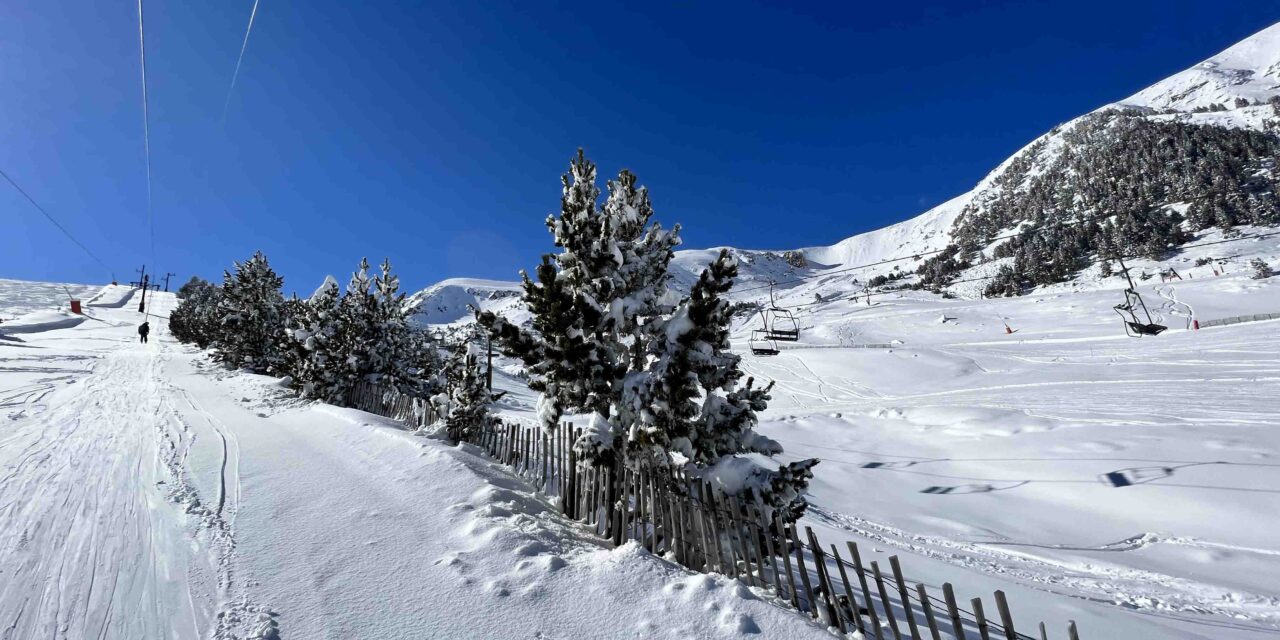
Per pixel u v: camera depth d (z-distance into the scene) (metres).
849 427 27.62
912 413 27.58
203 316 43.31
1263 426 19.08
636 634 4.79
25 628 4.73
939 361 56.28
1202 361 39.00
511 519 7.26
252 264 31.53
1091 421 22.66
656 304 8.80
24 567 5.83
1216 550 12.20
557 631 4.84
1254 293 81.81
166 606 5.09
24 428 13.02
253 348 30.09
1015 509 16.22
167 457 10.50
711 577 5.58
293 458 10.62
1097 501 15.88
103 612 5.00
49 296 81.19
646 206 9.19
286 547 6.39
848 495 17.88
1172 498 15.02
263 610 5.04
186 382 24.03
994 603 7.77
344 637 4.66
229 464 10.08
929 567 9.64
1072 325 79.94
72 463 9.96
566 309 8.06
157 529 6.87
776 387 53.22
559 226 8.92
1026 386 36.75
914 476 19.83
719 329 7.85
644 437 7.23
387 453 10.85
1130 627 7.34
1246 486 14.80
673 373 7.36
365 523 7.15
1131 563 11.70
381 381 21.00
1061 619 7.39
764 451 7.66
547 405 8.56
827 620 5.11
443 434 12.91
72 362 28.23
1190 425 20.39
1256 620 8.48
